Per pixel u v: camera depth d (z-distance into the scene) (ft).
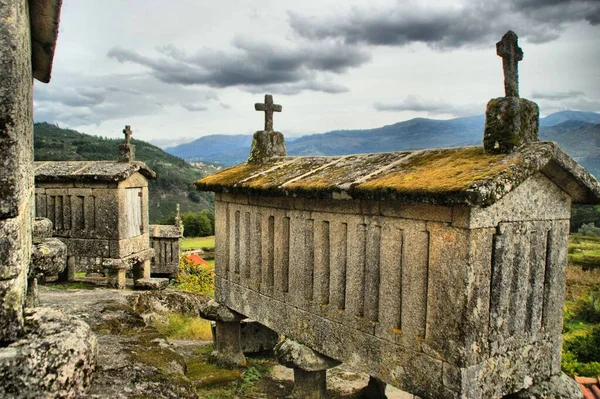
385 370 16.33
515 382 15.34
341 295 18.24
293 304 20.74
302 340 20.18
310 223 19.69
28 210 10.87
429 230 14.71
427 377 14.88
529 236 15.29
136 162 39.04
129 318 17.70
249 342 29.01
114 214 36.96
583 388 32.04
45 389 8.52
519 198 14.84
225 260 25.86
